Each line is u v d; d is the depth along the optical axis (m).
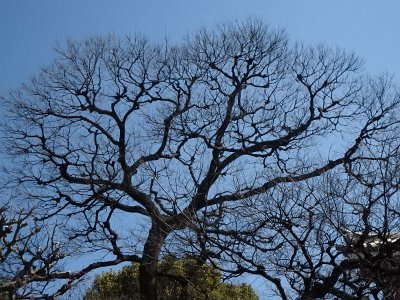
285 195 28.33
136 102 30.73
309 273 21.02
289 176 24.77
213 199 25.42
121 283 29.03
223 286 26.69
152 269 26.59
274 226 21.50
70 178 28.98
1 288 18.69
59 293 23.78
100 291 28.67
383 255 19.98
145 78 31.34
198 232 22.83
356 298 20.16
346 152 26.19
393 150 25.09
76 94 30.84
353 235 20.59
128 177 28.19
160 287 27.28
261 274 21.22
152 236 26.06
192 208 24.17
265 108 30.98
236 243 22.47
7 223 17.58
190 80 31.42
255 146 29.61
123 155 28.86
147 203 27.16
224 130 29.77
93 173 28.72
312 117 30.84
